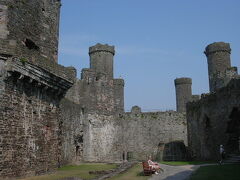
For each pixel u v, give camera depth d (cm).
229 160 2408
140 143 4791
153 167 1759
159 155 4372
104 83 4153
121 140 4397
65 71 1997
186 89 5731
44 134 1850
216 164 2245
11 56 1565
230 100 2786
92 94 3978
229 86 2812
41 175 1764
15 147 1577
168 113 4856
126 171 1981
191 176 1539
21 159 1616
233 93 2750
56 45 2138
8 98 1556
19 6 1802
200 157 3278
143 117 4881
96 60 4841
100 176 1670
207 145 3111
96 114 3916
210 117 3080
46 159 1853
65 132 2756
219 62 4759
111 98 4212
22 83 1662
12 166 1544
